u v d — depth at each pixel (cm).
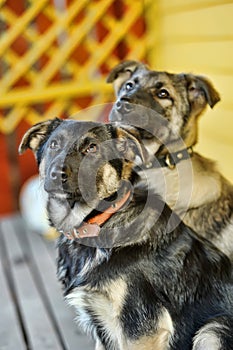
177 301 308
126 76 425
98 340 327
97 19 674
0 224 705
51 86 680
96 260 310
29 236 653
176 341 309
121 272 304
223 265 325
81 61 712
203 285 314
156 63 694
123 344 304
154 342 302
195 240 326
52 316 452
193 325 309
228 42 511
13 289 510
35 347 403
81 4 667
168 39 659
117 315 304
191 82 401
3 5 653
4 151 731
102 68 720
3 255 600
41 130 323
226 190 397
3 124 681
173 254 312
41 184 317
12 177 741
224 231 382
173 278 308
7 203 747
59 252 333
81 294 312
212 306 313
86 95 702
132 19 686
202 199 380
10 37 654
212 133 571
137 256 306
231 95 517
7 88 665
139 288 303
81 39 678
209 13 542
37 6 654
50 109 690
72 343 404
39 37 670
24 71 667
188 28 595
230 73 513
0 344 409
